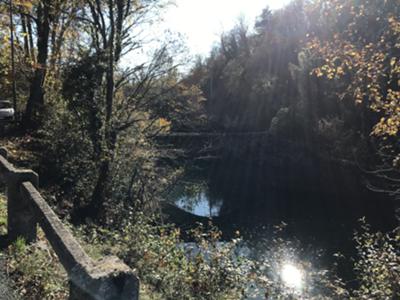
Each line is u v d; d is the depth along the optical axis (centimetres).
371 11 756
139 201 1335
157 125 1730
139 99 1619
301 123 3422
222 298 560
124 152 1427
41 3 1463
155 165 1797
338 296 743
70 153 1253
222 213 2516
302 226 2167
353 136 2622
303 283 811
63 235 244
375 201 2359
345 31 805
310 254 1598
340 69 810
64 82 1307
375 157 2288
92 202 1190
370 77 762
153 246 667
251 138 4062
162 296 508
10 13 1378
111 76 1329
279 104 4666
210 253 698
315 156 3141
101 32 1398
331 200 2769
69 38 1541
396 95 770
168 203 2155
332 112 3100
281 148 3638
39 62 1533
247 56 6159
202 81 5525
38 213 302
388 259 665
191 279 569
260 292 640
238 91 5372
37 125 1426
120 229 998
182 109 2105
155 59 1642
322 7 863
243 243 1711
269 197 2959
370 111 2314
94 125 1278
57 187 1148
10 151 1165
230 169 3838
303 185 3155
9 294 317
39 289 332
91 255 558
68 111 1302
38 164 1181
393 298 596
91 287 173
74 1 1466
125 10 1448
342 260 1495
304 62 3216
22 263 364
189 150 3052
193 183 2700
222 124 5194
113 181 1312
